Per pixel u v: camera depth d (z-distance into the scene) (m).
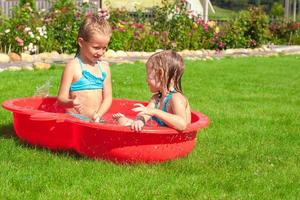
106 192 3.45
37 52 13.23
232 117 6.28
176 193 3.54
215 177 3.90
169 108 4.26
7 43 12.72
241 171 4.11
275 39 24.81
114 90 7.86
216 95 8.00
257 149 4.86
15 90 7.27
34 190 3.46
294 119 6.39
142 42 16.05
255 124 5.96
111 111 5.47
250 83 9.73
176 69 4.32
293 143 5.18
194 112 4.75
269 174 4.07
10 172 3.76
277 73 11.76
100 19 4.73
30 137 4.54
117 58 14.10
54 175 3.75
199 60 14.12
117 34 15.32
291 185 3.84
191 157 4.44
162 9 17.97
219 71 11.44
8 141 4.66
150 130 3.92
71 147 4.43
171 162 4.19
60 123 4.35
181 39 17.55
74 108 4.70
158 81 4.33
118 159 4.10
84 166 3.98
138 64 12.13
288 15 28.16
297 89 9.27
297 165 4.39
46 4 17.75
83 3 15.77
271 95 8.34
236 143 5.05
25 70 9.90
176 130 4.00
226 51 18.62
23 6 14.00
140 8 19.05
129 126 3.92
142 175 3.84
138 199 3.39
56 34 13.85
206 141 5.07
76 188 3.51
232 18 21.38
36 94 6.12
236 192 3.63
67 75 4.70
